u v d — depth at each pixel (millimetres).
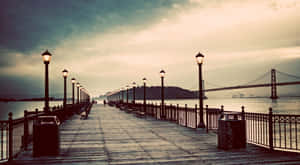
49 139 8039
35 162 7289
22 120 8664
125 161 7391
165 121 19219
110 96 118500
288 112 68500
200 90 14031
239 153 8273
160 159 7598
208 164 7027
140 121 19297
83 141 10617
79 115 27500
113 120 20234
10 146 7555
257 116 9695
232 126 8852
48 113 10664
